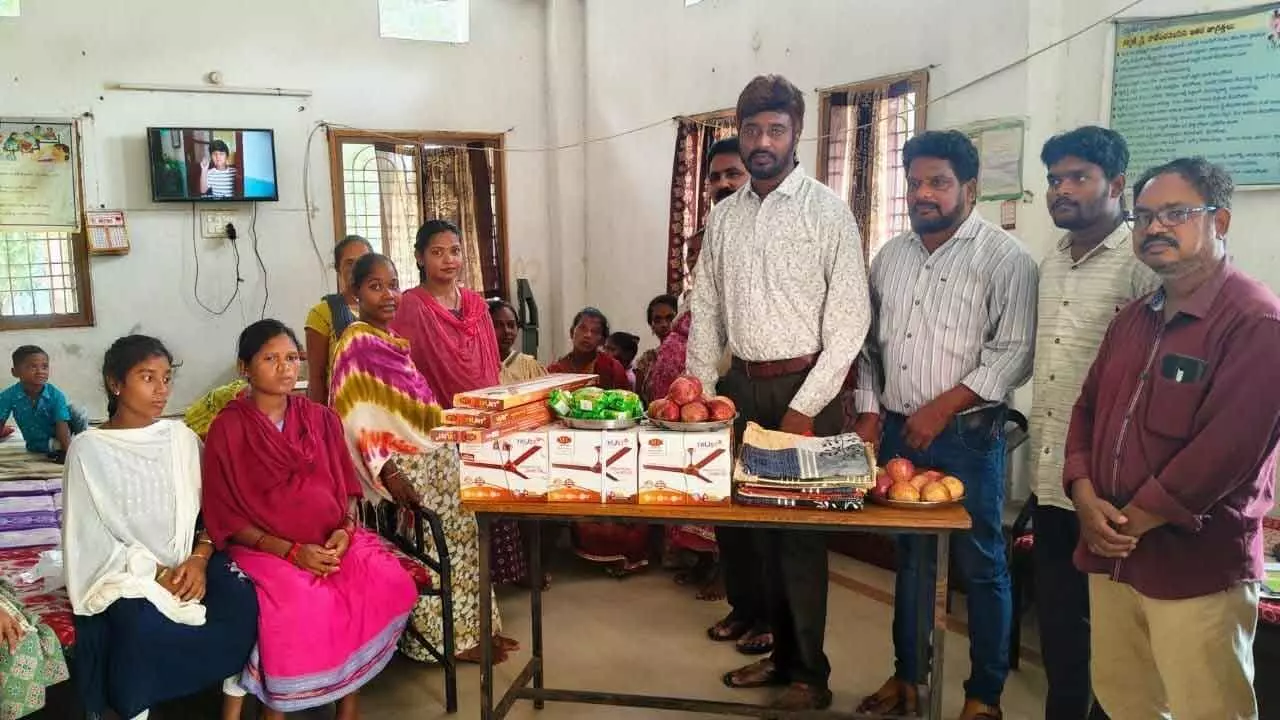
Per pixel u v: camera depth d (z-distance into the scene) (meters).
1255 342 1.63
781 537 2.49
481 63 6.66
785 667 2.77
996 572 2.44
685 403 2.16
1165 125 3.22
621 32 6.24
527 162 6.88
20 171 5.54
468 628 2.98
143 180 5.86
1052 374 2.27
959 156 2.32
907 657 2.57
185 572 2.25
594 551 3.82
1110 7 3.33
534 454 2.16
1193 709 1.79
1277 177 2.96
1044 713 2.65
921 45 4.12
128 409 2.31
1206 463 1.67
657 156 6.05
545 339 7.04
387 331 2.93
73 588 2.15
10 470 3.85
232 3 5.98
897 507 2.07
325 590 2.31
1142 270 2.12
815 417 2.46
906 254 2.50
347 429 2.79
